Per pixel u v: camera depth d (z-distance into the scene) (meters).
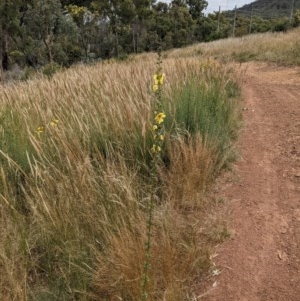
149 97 4.71
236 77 10.37
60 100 5.25
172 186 3.78
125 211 3.09
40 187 3.31
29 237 2.88
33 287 2.72
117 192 3.28
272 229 3.50
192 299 2.72
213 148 4.51
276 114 7.23
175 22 38.44
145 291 2.38
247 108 7.94
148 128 4.09
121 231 2.91
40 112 4.46
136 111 4.40
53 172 3.44
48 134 3.99
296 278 2.90
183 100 4.95
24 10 23.91
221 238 3.36
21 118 4.42
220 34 38.72
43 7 20.11
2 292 2.54
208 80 7.16
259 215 3.72
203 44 28.41
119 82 6.27
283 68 14.01
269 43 19.34
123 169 3.61
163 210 3.36
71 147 3.64
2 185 3.38
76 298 2.63
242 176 4.54
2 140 3.81
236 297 2.75
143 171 3.97
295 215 3.68
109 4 30.75
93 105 4.75
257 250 3.23
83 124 4.19
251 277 2.94
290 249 3.22
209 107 5.51
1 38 23.28
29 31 21.83
